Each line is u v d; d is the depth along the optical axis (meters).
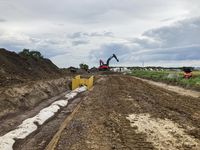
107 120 17.84
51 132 15.81
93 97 29.75
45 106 25.48
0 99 21.83
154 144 12.81
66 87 43.56
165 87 43.66
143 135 14.31
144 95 31.05
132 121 17.62
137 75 85.38
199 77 51.81
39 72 56.44
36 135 15.16
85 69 114.00
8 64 45.50
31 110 23.27
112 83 49.25
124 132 14.89
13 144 13.29
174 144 12.83
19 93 25.61
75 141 13.26
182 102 26.31
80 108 22.77
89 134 14.47
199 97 31.31
